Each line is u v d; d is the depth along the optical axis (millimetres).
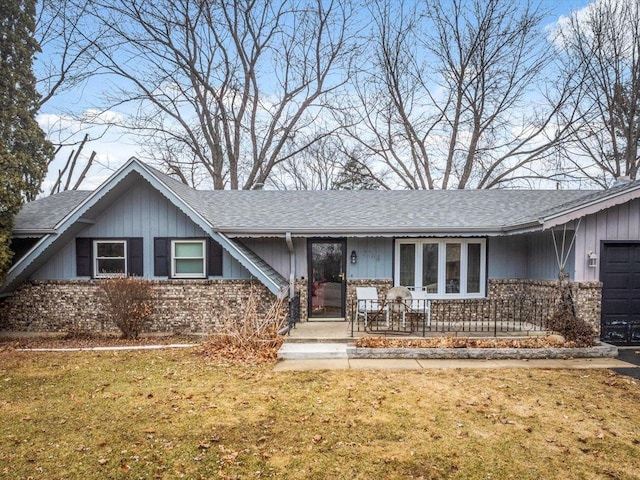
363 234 11445
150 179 11164
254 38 25406
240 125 25641
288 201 14203
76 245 12078
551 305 10914
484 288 12414
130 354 9336
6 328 11805
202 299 11781
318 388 6922
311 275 12484
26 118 16141
